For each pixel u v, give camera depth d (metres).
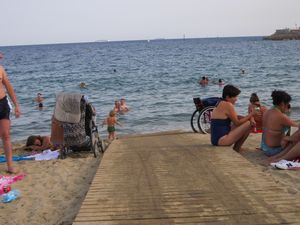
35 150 9.60
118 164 6.25
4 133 6.54
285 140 6.89
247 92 22.50
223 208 4.15
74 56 90.75
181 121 15.47
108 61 66.00
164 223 3.85
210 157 6.46
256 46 115.69
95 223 3.91
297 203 4.23
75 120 7.84
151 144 8.45
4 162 7.71
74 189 5.77
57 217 4.74
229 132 7.46
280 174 5.98
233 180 5.09
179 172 5.60
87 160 7.61
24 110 19.38
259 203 4.25
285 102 7.19
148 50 113.06
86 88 28.86
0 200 5.36
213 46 128.75
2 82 6.37
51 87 30.66
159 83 29.92
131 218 4.00
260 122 10.16
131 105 19.72
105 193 4.78
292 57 56.88
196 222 3.83
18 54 119.50
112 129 12.50
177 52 92.81
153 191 4.79
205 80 27.28
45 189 5.79
